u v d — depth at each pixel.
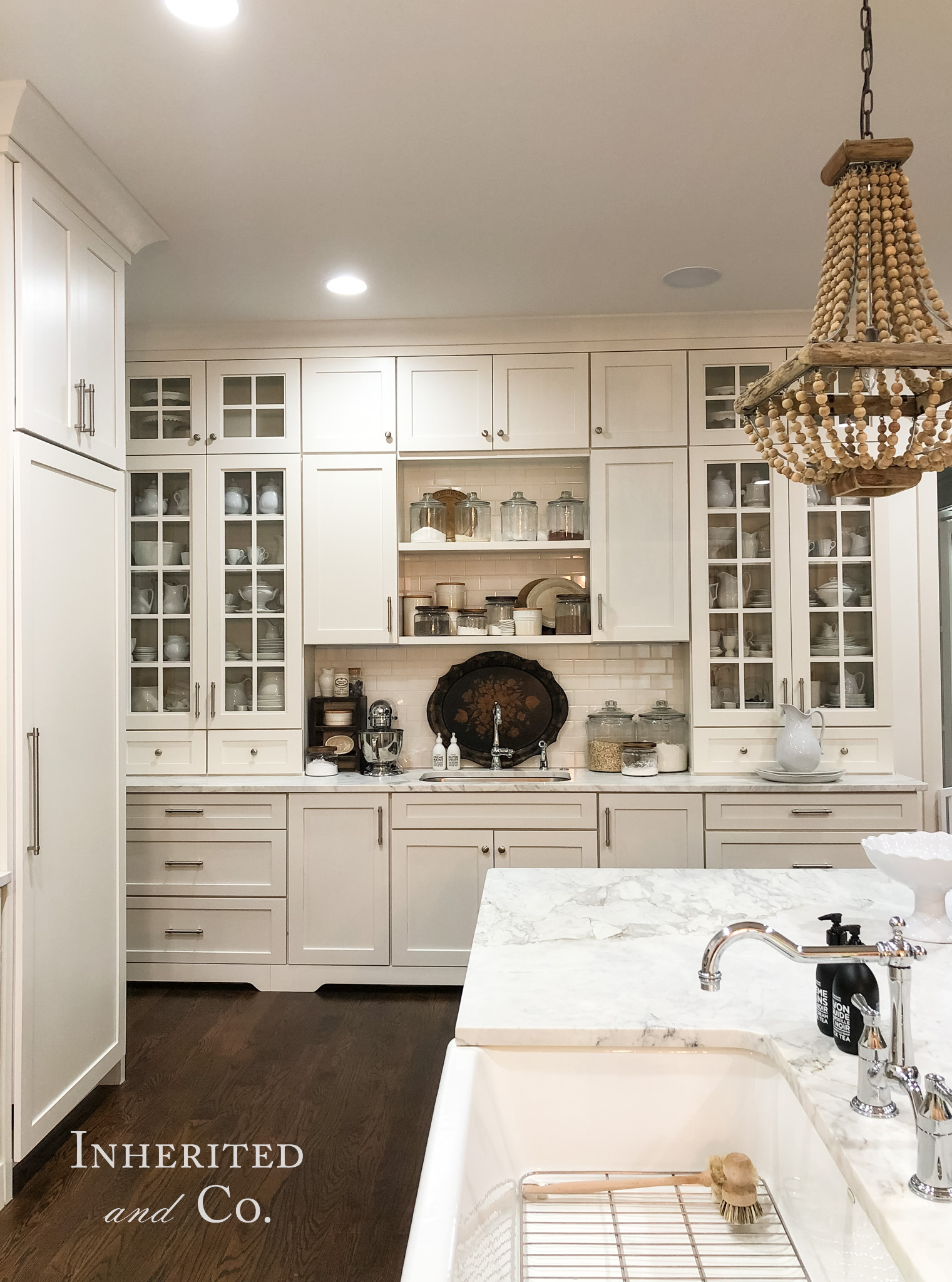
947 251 3.32
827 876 2.46
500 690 4.37
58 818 2.53
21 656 2.34
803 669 3.98
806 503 4.01
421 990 3.88
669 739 4.19
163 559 4.11
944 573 4.56
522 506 4.16
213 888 3.90
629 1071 1.49
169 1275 2.07
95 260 2.79
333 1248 2.15
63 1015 2.56
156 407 4.11
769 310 3.91
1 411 2.31
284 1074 3.06
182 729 4.11
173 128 2.47
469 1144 1.19
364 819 3.88
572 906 2.19
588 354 4.03
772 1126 1.42
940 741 4.25
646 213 3.00
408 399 4.06
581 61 2.20
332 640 4.09
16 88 2.25
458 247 3.24
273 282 3.56
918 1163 1.06
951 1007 1.54
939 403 1.40
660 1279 1.18
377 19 2.04
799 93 2.34
